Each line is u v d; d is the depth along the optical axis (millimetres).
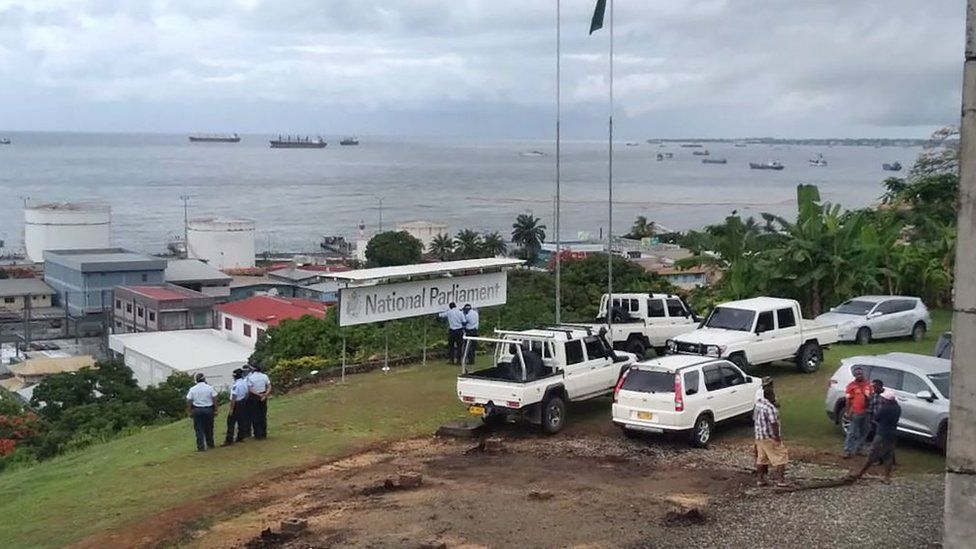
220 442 17641
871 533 11625
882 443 14203
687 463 15469
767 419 14000
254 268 128000
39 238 130250
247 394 17125
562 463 15508
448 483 14234
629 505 12930
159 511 13211
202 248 135750
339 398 20453
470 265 23031
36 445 27984
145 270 93375
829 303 32125
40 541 12266
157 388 34656
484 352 25672
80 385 39625
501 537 11562
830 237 31797
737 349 20688
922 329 27953
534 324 27484
